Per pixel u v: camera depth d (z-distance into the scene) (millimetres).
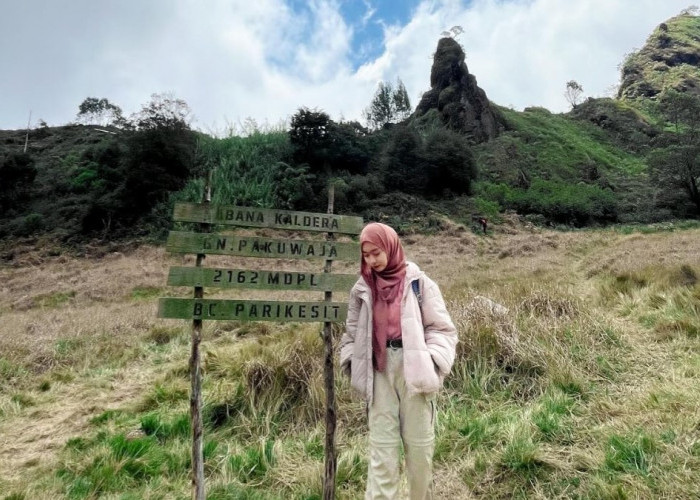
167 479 3043
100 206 25922
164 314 2418
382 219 26734
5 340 6895
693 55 90875
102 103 58406
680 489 2443
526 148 46312
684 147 31281
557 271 12664
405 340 2100
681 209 31219
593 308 6074
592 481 2639
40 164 38344
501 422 3494
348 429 3707
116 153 33344
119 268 17219
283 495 2855
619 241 19328
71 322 8609
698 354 4461
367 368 2180
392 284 2229
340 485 2906
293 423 3904
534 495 2629
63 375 5676
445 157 32438
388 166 32875
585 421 3416
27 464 3498
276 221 2680
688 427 3010
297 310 2670
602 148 52969
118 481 3010
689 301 5898
